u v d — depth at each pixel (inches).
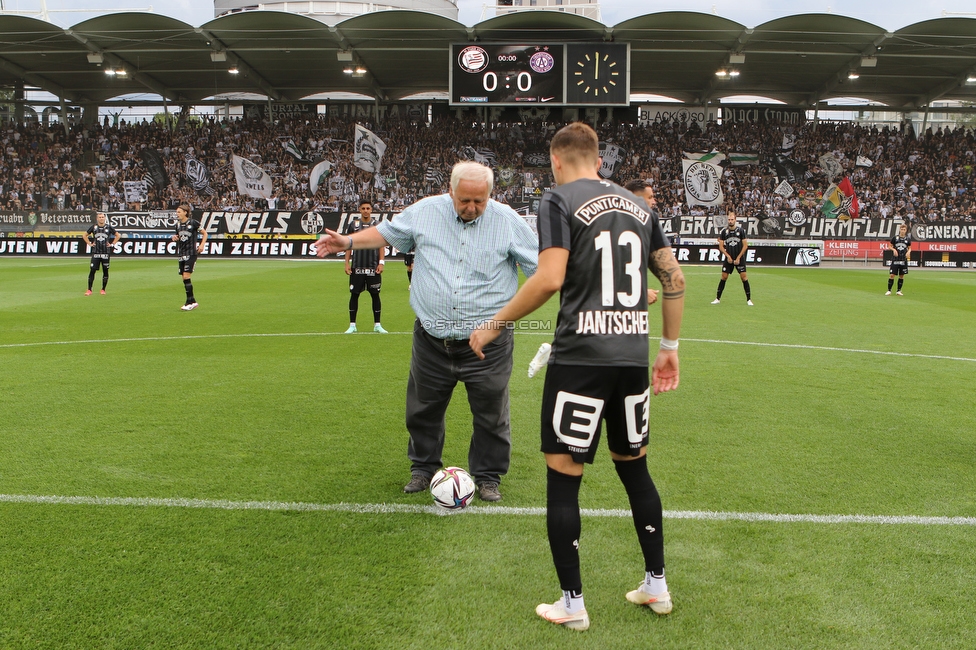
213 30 1047.0
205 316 427.2
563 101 1061.8
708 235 1040.8
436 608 104.3
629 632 99.3
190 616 101.5
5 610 102.7
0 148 1285.7
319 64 1224.2
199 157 1290.6
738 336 359.6
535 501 145.2
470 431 194.1
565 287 101.5
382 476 157.6
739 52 1085.1
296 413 208.5
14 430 189.3
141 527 130.0
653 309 474.3
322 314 438.9
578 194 99.9
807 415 209.3
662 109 1401.3
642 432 103.5
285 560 118.2
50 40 1085.1
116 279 680.4
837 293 601.3
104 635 97.0
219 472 158.7
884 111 1418.6
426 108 1393.9
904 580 112.9
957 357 304.2
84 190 1229.1
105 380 250.5
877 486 152.7
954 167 1273.4
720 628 100.2
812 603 106.2
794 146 1298.0
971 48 1067.9
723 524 133.1
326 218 1046.4
